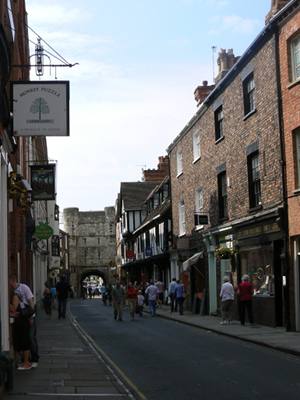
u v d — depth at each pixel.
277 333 18.39
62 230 91.88
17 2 20.42
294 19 18.56
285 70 19.16
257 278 22.12
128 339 18.70
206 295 28.66
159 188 43.41
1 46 10.73
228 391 9.88
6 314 12.31
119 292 28.22
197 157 29.92
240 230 23.50
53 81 13.34
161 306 37.91
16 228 17.86
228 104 24.73
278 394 9.54
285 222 19.06
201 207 29.58
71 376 11.23
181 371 12.09
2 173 12.81
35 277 34.19
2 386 9.33
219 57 29.39
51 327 23.55
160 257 39.72
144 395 9.62
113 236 96.94
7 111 11.95
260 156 21.28
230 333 18.92
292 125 18.69
